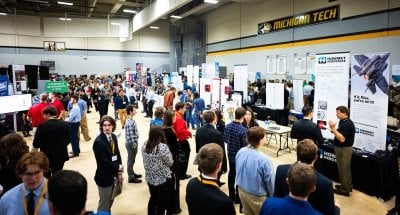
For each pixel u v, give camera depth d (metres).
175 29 20.17
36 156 1.71
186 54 18.97
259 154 2.38
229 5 16.19
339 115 4.19
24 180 1.67
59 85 9.72
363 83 4.55
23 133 8.60
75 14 18.95
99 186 3.04
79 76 19.69
